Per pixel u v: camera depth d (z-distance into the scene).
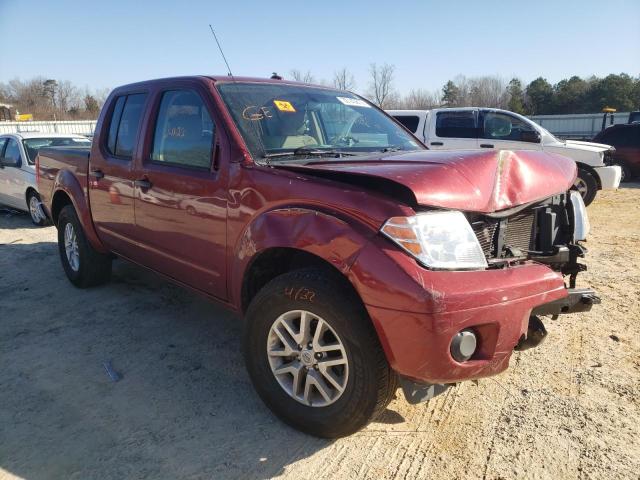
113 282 5.56
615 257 6.50
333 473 2.59
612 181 10.22
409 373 2.38
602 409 3.09
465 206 2.51
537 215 3.08
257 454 2.72
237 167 3.07
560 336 4.10
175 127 3.67
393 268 2.32
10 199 9.63
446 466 2.63
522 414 3.06
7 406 3.18
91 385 3.43
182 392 3.34
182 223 3.51
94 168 4.58
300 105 3.77
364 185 2.58
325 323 2.63
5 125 32.19
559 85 55.81
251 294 3.15
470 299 2.30
